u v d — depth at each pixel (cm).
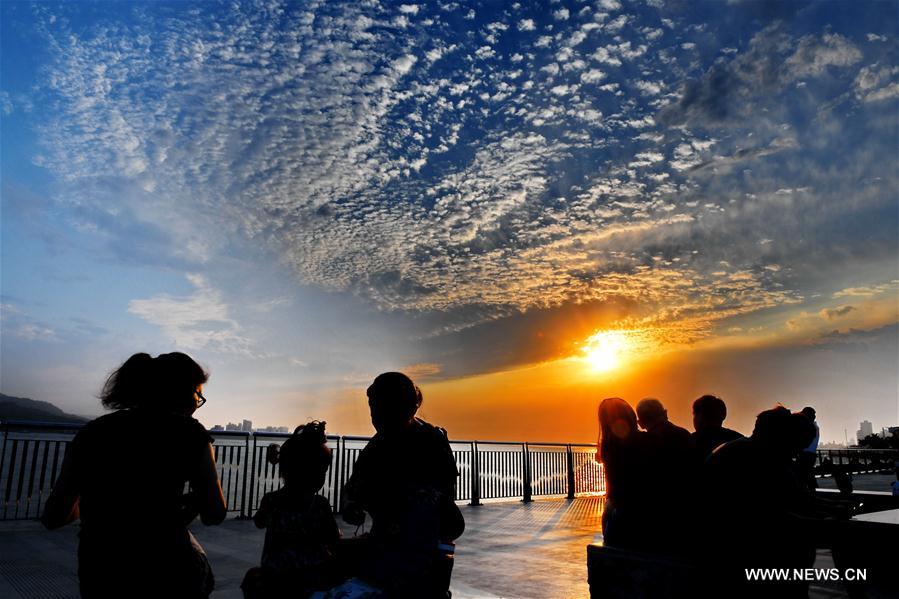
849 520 426
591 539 850
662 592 361
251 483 1027
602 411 435
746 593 326
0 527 802
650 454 404
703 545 347
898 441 4078
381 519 274
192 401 253
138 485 220
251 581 290
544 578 592
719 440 513
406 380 305
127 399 243
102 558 212
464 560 687
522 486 1537
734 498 335
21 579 557
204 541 788
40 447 855
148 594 212
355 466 295
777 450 338
